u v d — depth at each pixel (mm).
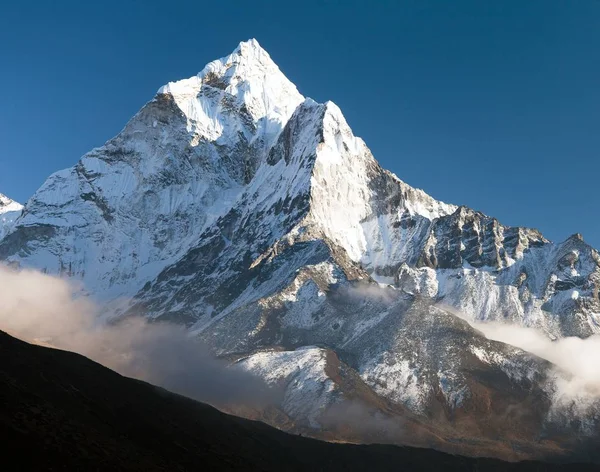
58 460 140375
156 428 178000
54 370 177500
